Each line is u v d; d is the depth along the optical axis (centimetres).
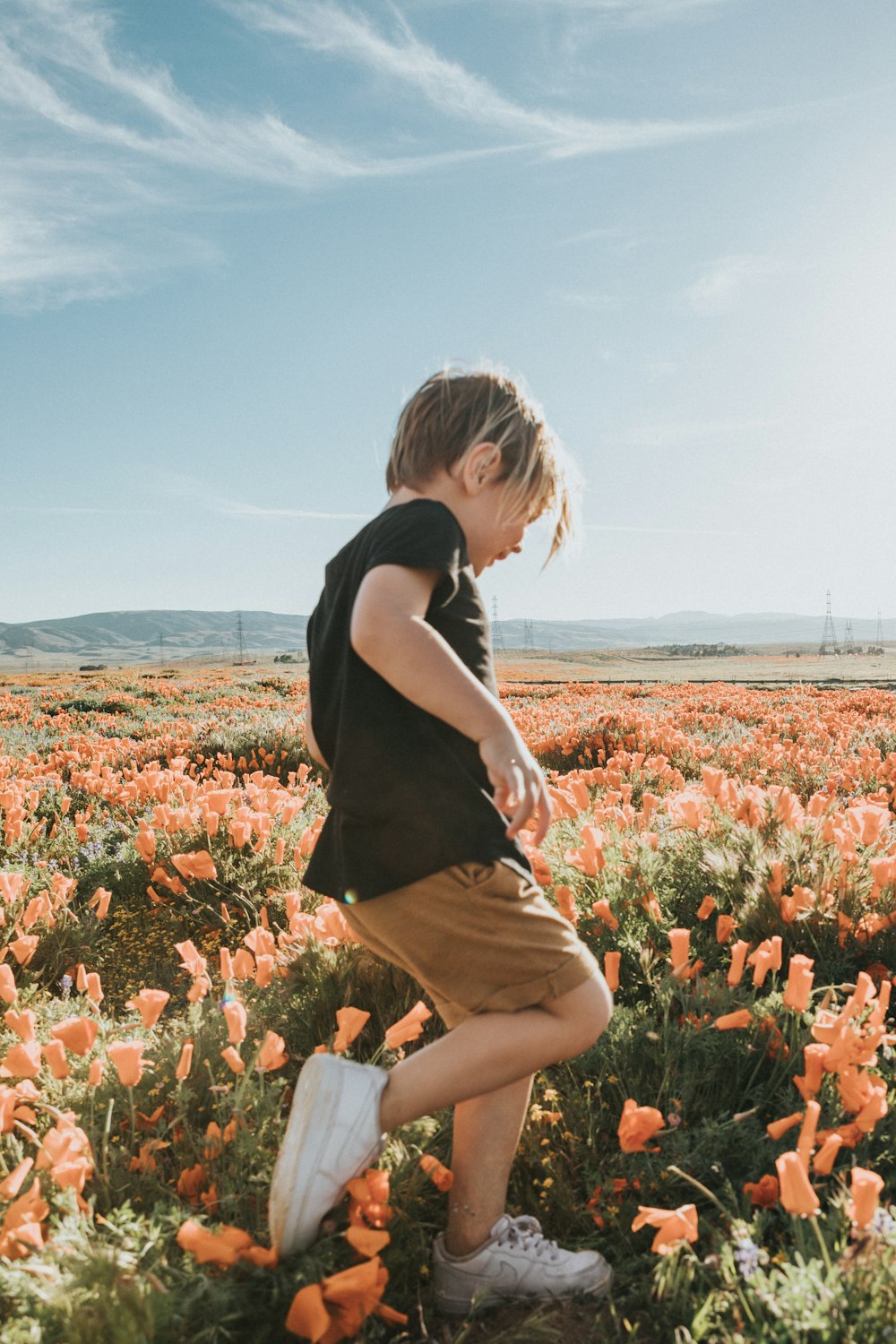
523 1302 152
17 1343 124
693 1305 139
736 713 1366
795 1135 183
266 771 842
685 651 18650
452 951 146
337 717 159
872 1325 123
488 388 167
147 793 557
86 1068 222
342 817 154
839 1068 169
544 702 2008
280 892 388
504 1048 143
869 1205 132
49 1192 163
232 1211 161
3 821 511
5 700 2069
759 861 306
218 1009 241
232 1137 180
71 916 361
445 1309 153
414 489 167
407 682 136
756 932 286
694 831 361
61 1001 286
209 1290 134
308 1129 144
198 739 1041
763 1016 218
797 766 698
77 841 497
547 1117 197
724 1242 147
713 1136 181
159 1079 217
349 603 162
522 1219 161
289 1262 143
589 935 287
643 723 955
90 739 1118
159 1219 159
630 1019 229
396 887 145
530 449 167
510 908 143
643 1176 177
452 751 150
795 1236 149
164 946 366
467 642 153
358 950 267
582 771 543
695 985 245
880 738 955
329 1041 238
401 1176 171
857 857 311
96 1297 130
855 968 270
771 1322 131
